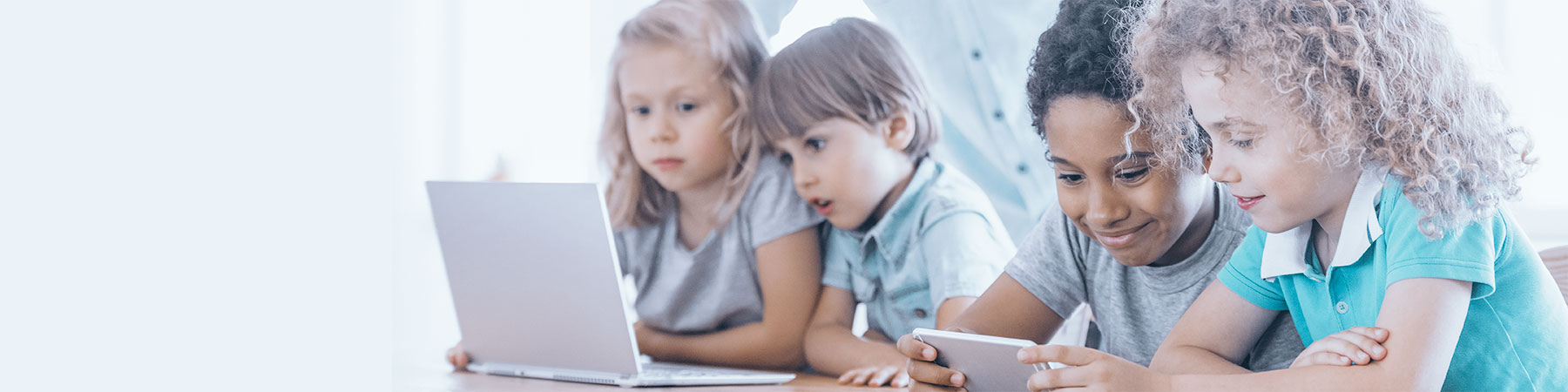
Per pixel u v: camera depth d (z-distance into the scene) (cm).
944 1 153
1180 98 117
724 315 171
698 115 170
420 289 198
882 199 158
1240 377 100
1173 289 139
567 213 123
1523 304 100
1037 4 149
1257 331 118
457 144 200
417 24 197
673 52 171
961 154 154
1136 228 138
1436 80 99
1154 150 133
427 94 198
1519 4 156
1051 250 146
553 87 198
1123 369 102
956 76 153
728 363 169
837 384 136
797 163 163
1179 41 108
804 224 164
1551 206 154
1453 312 93
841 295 162
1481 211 97
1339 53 99
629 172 177
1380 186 101
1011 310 147
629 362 124
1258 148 102
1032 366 104
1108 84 136
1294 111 99
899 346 116
